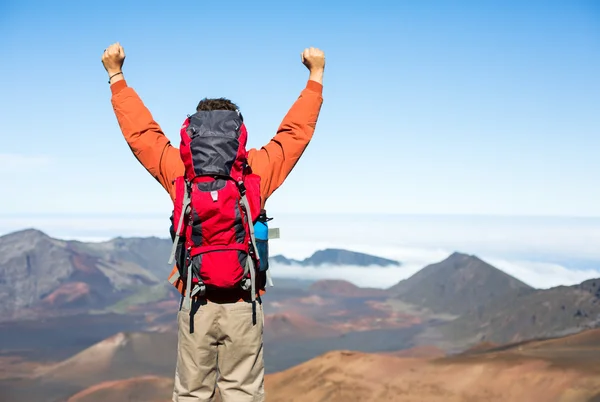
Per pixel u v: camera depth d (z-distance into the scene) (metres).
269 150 3.69
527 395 23.73
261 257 3.44
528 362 26.70
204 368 3.52
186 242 3.36
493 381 25.77
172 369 72.19
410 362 30.58
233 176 3.37
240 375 3.50
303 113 3.78
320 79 3.88
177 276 3.52
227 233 3.28
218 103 3.71
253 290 3.36
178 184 3.43
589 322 89.00
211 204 3.23
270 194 3.64
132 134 3.73
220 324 3.45
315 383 29.95
